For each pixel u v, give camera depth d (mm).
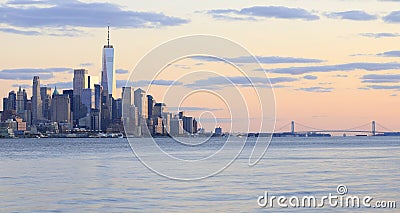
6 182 58469
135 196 46375
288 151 146500
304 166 81812
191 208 40281
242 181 58219
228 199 44656
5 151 154375
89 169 76688
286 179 60500
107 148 176000
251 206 41344
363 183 56562
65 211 39344
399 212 39531
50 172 72062
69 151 150000
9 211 39281
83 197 45938
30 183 57219
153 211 39062
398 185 54719
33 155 125688
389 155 120500
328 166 81875
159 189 51094
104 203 42688
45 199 44906
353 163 89625
